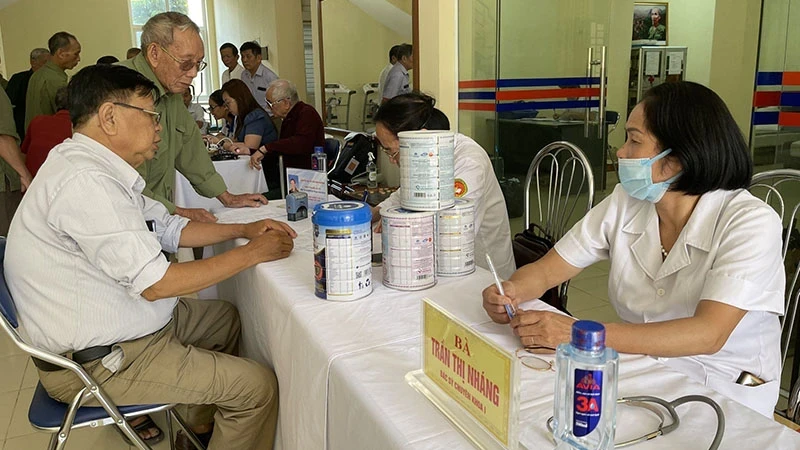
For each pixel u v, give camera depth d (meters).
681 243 1.20
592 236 1.39
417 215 1.36
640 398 0.89
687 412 0.87
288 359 1.33
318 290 1.34
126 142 1.43
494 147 4.11
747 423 0.83
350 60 5.00
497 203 1.99
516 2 3.94
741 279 1.07
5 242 1.51
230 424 1.48
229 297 2.01
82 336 1.36
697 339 1.05
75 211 1.29
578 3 4.18
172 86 2.22
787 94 2.71
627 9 5.79
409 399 0.93
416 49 3.95
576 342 0.68
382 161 4.11
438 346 0.92
